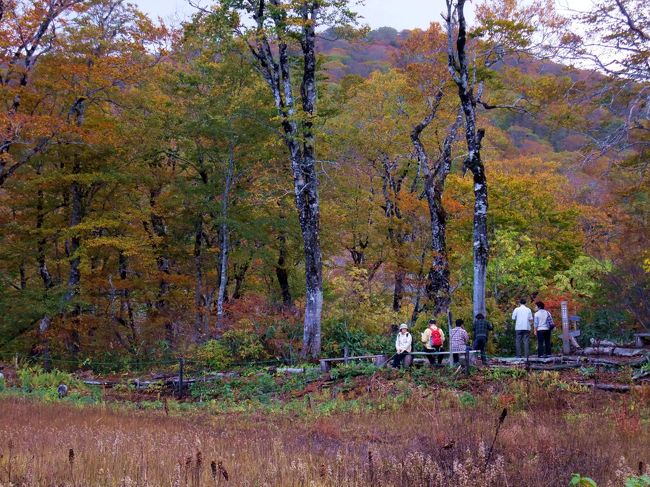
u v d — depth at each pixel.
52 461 8.60
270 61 24.92
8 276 29.28
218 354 24.31
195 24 24.58
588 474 8.45
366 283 27.55
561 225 30.23
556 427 11.99
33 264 29.88
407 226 29.56
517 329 20.48
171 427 13.45
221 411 17.34
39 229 26.70
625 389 15.84
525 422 12.55
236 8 23.59
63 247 32.09
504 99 24.47
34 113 25.28
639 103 19.84
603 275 25.98
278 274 32.41
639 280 24.86
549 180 34.34
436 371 19.00
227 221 27.30
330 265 33.00
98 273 29.98
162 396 21.11
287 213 30.06
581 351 21.92
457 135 33.25
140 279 29.52
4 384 20.61
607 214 33.59
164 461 8.78
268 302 27.44
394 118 31.61
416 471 8.12
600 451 9.66
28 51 24.05
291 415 16.14
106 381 23.38
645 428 11.69
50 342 27.80
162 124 28.06
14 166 24.62
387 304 31.23
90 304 28.03
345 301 26.23
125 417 15.16
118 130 27.52
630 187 24.69
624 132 20.25
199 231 31.17
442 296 26.41
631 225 28.83
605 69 20.19
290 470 8.20
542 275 29.72
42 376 21.75
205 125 27.72
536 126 51.97
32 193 27.80
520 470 8.59
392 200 30.80
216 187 29.05
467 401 15.80
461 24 22.84
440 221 27.22
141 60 26.73
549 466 8.84
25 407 15.65
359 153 31.02
